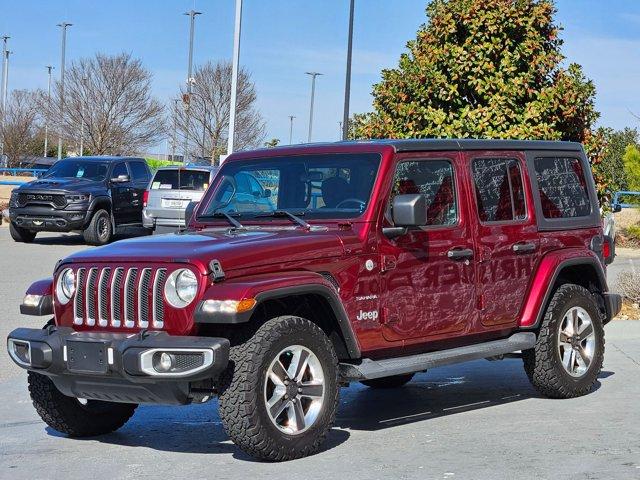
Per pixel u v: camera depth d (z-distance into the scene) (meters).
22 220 24.33
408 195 7.30
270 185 7.98
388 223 7.54
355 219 7.44
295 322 6.78
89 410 7.54
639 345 11.66
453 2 17.09
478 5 16.84
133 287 6.73
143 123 51.94
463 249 8.05
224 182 8.22
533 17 16.98
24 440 7.57
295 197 7.83
